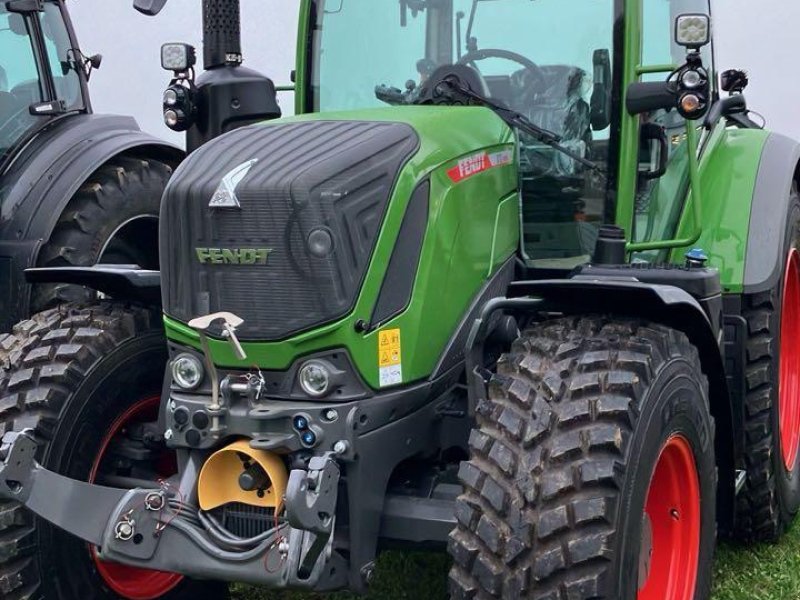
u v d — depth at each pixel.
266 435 2.86
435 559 4.21
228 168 3.01
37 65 5.25
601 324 3.02
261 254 2.90
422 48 3.84
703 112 3.38
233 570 2.83
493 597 2.65
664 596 3.14
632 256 3.76
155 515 2.93
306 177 2.89
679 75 3.37
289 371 2.91
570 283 2.93
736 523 4.21
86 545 3.31
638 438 2.74
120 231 5.21
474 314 3.25
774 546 4.31
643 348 2.90
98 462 3.38
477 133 3.33
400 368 2.98
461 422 3.27
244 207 2.92
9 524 3.12
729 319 3.96
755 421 4.02
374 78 3.89
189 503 2.94
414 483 3.11
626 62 3.56
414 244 3.03
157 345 3.57
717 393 3.46
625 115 3.57
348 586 2.88
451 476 3.18
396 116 3.23
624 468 2.68
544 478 2.68
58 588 3.21
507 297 3.11
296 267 2.88
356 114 3.29
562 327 3.02
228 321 2.82
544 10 3.70
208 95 3.79
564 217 3.69
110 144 5.10
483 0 3.76
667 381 2.90
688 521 3.18
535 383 2.85
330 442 2.84
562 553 2.62
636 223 3.82
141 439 3.51
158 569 2.94
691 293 3.21
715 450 3.60
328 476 2.71
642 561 3.06
